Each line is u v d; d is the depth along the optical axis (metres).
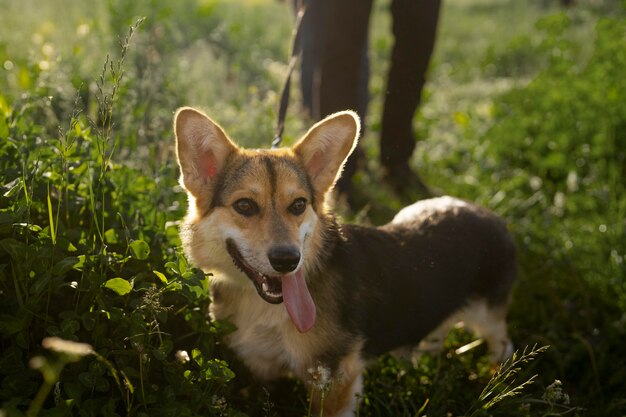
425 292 3.79
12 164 3.44
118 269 3.09
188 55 9.03
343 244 3.57
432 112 9.63
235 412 2.84
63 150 3.31
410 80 5.80
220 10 13.62
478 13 21.78
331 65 5.41
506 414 3.62
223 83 7.95
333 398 3.41
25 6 10.36
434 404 3.62
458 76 13.05
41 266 2.82
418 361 4.16
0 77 5.62
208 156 3.41
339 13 5.22
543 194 6.49
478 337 4.50
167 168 4.30
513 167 7.14
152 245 3.51
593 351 4.36
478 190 6.73
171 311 3.31
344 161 3.55
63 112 4.87
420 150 7.98
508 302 4.36
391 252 3.79
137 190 3.97
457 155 7.86
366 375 3.85
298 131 6.71
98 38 8.05
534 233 5.73
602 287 5.00
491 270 4.19
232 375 2.86
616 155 6.71
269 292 3.25
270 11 17.44
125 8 8.79
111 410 2.61
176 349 3.33
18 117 3.86
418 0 5.39
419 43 5.59
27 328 2.78
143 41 6.65
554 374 4.15
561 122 7.11
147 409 2.69
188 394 2.85
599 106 6.89
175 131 3.31
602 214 6.12
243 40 11.48
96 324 2.81
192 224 3.44
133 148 4.62
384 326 3.63
